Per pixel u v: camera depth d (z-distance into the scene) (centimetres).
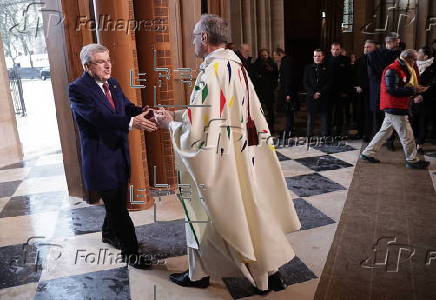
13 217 400
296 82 680
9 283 284
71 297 265
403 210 375
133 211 397
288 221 249
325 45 1167
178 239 338
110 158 275
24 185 495
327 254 302
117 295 264
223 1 680
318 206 391
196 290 265
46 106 1132
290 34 1205
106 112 264
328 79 624
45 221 388
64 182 500
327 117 639
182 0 463
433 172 479
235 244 229
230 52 233
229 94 225
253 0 882
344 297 250
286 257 244
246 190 235
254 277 249
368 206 388
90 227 371
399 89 475
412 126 614
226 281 273
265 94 698
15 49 765
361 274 275
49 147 684
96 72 267
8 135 592
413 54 475
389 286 260
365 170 496
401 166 506
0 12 476
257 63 691
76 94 264
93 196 427
